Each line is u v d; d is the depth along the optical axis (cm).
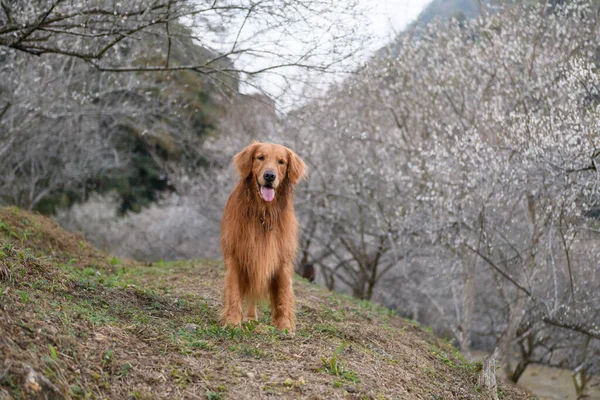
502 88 998
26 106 1133
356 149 1276
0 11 716
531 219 900
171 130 1605
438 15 1108
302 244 1595
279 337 446
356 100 1244
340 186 1400
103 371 324
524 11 970
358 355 447
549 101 831
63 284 448
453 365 563
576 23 902
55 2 603
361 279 1541
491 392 495
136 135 2120
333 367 385
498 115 864
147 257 1927
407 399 384
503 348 931
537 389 1268
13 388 273
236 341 418
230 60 699
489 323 1457
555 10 896
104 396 306
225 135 1642
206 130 1734
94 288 472
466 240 976
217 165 1775
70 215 1962
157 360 354
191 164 1833
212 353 385
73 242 849
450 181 935
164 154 2180
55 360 306
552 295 952
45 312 357
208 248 1908
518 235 948
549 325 1010
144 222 1983
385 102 1166
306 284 894
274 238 488
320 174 1360
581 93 843
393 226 1174
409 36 1164
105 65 1012
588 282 920
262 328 459
